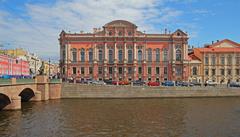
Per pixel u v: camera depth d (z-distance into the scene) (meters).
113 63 89.44
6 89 41.25
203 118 39.44
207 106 52.31
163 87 67.31
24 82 50.78
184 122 36.38
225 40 95.50
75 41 89.69
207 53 92.06
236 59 92.44
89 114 42.19
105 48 89.56
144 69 90.38
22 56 116.00
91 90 65.94
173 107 50.69
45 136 28.75
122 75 90.19
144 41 90.06
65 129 31.88
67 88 65.69
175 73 90.38
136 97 66.31
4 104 44.16
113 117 39.72
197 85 72.56
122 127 33.09
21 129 31.62
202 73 91.75
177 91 67.75
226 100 62.38
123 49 90.06
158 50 90.56
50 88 63.19
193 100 62.31
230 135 29.72
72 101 59.59
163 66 90.62
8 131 30.66
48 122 35.62
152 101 60.19
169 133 30.42
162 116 40.88
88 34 89.56
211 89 68.81
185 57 90.06
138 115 41.56
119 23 90.19
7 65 75.75
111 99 63.88
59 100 61.25
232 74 92.38
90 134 29.66
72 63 89.69
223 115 42.09
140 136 29.02
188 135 29.62
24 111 43.97
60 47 90.88
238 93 69.44
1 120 36.47
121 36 89.69
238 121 37.25
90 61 89.88
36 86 59.81
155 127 33.25
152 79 90.50
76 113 43.09
